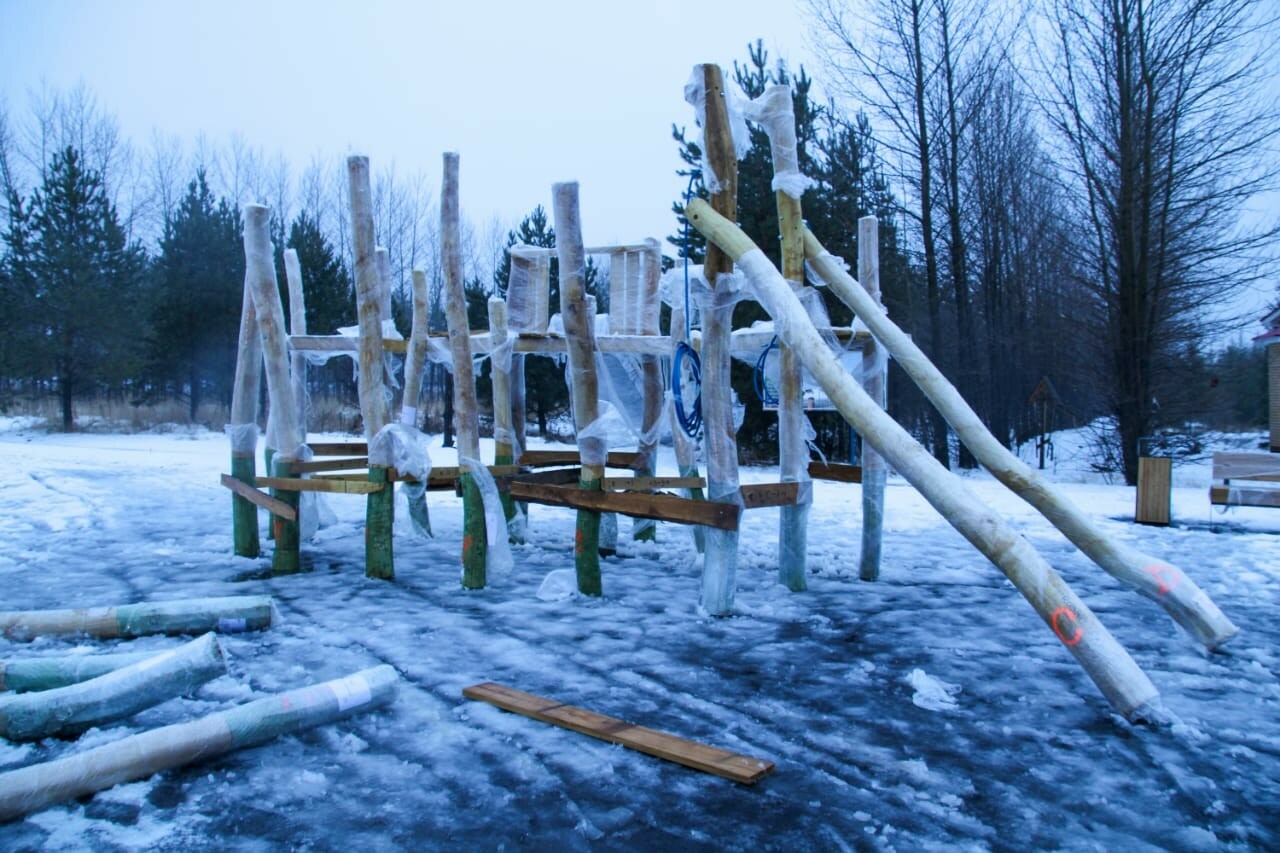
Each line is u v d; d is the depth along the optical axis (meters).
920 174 19.97
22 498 10.84
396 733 3.33
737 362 16.94
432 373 22.58
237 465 6.86
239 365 6.74
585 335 5.46
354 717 3.48
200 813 2.69
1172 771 3.03
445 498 11.52
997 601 5.58
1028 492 4.56
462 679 3.95
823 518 9.72
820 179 18.25
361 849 2.49
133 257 29.42
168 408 29.23
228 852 2.46
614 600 5.57
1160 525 9.18
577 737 3.30
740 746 3.22
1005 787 2.90
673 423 7.52
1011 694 3.81
